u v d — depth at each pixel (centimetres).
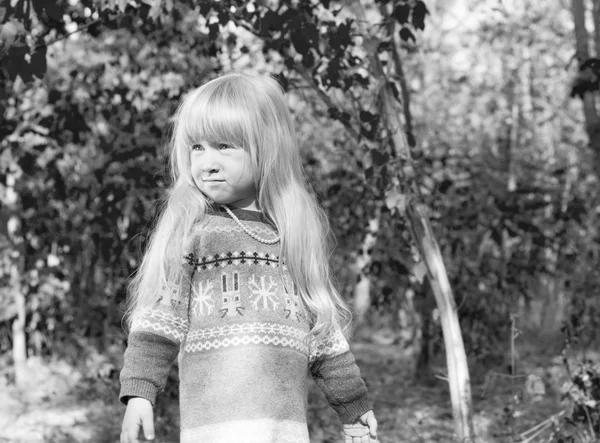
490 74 1420
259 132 225
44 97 678
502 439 541
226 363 210
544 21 1269
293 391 213
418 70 1251
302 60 477
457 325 471
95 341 870
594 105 750
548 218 940
